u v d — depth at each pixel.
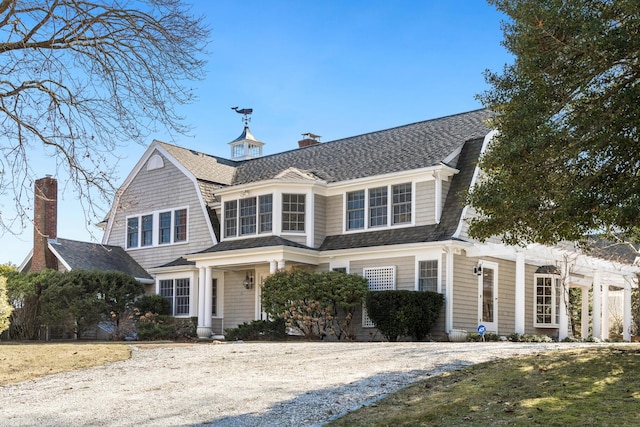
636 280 28.69
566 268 23.28
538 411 8.47
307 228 25.89
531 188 11.77
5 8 13.55
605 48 11.05
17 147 14.05
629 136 11.34
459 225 22.67
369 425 8.62
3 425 9.79
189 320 28.52
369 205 25.23
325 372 12.91
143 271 31.48
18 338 27.69
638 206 10.58
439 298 22.03
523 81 12.41
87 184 14.17
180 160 31.09
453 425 8.24
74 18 13.98
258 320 24.84
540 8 11.66
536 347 14.73
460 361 13.00
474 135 25.08
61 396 11.97
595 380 9.87
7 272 28.75
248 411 9.91
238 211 27.38
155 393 11.79
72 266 29.44
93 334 29.41
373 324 23.14
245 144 38.09
